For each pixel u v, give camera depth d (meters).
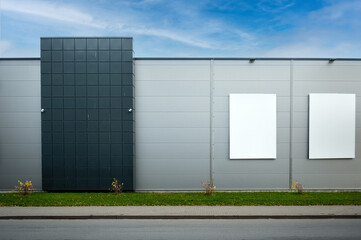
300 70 15.15
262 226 8.55
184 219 9.34
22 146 14.87
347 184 15.16
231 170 14.99
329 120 15.07
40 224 8.73
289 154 15.08
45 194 13.40
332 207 10.53
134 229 8.23
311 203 11.03
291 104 15.08
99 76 14.35
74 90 14.31
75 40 14.34
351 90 15.21
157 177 14.91
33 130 14.88
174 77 14.95
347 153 15.09
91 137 14.34
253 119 14.93
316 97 15.02
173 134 14.95
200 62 15.01
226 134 14.99
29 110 14.89
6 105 14.88
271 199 11.84
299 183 15.02
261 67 15.06
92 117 14.35
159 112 14.94
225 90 14.99
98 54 14.37
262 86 15.04
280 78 15.05
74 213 9.62
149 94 14.93
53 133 14.30
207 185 14.76
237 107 14.90
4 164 14.86
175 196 12.73
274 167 15.03
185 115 14.95
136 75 14.90
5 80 14.88
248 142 14.91
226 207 10.53
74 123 14.31
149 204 10.91
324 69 15.17
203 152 14.95
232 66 15.05
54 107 14.30
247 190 14.95
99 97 14.35
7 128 14.88
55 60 14.28
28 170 14.86
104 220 9.20
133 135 14.48
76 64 14.32
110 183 14.36
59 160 14.31
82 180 14.31
